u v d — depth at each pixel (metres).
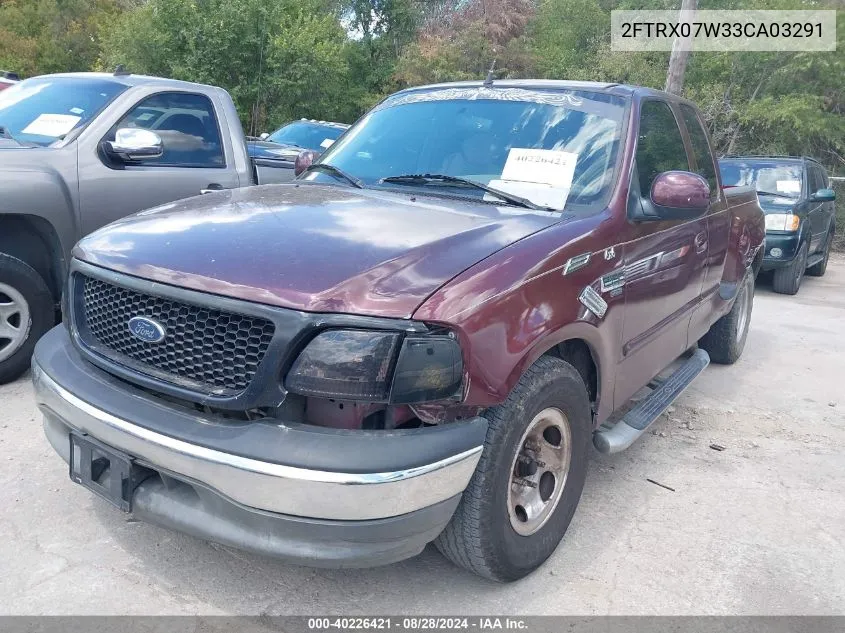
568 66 33.56
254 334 2.31
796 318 8.79
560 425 2.99
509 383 2.51
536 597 2.88
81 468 2.71
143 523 3.20
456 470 2.37
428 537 2.44
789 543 3.42
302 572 2.95
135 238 2.79
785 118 21.36
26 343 4.58
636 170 3.59
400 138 3.92
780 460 4.41
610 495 3.80
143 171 5.11
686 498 3.82
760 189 10.66
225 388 2.36
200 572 2.91
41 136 4.98
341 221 2.82
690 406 5.32
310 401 2.37
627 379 3.63
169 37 24.23
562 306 2.79
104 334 2.74
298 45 25.50
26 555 2.93
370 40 38.66
